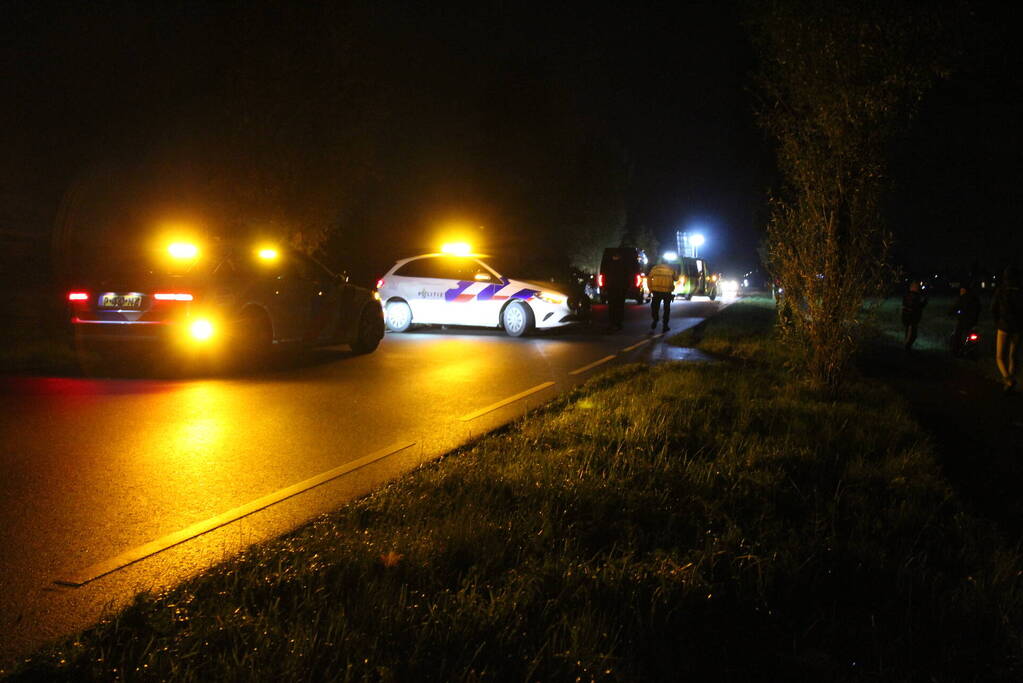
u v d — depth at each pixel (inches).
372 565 149.3
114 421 297.4
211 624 124.5
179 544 173.3
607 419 293.6
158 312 405.4
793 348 398.9
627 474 219.8
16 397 342.3
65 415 306.5
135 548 170.6
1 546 170.7
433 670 114.0
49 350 457.1
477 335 684.1
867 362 549.6
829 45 355.9
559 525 173.8
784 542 170.4
